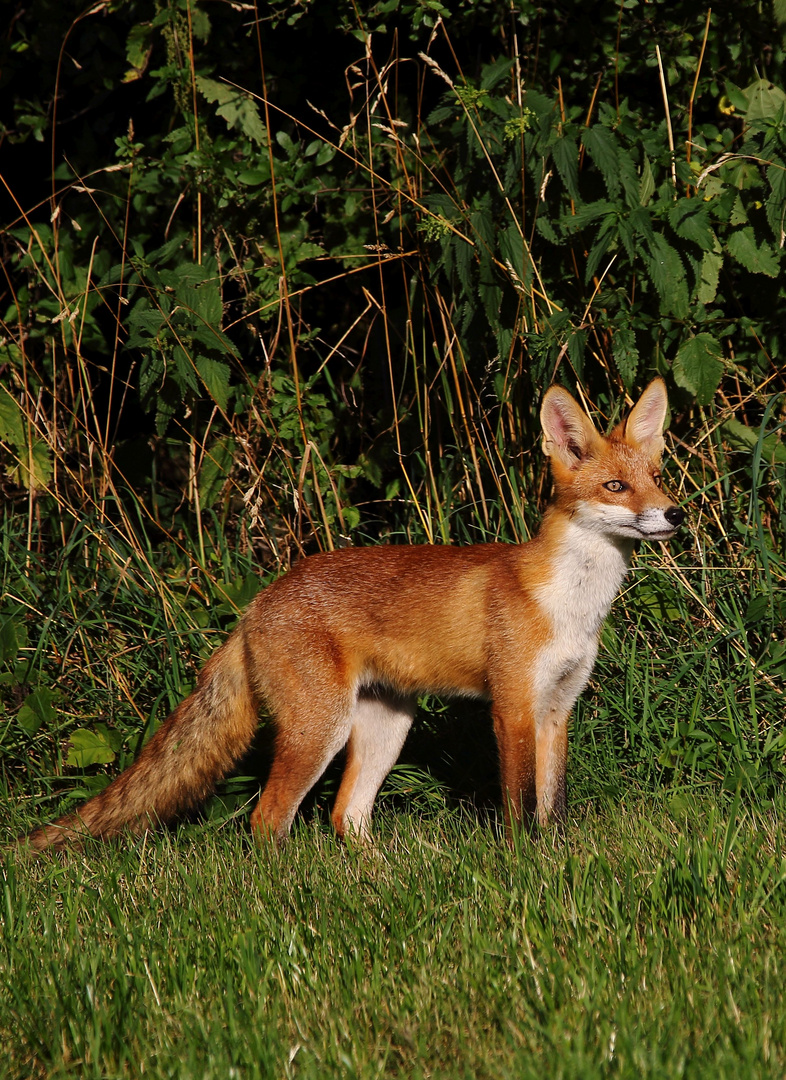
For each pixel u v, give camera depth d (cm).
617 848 731
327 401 1202
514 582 830
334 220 1189
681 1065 447
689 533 1061
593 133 973
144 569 1081
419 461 1179
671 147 1058
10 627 979
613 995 514
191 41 1077
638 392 1092
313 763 844
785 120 1029
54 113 1131
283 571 1098
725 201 1017
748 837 698
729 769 887
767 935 569
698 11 1142
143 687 1020
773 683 952
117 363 1280
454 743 991
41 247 1122
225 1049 488
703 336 1022
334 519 1144
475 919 600
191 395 1102
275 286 1139
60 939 621
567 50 1166
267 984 548
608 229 952
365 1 1150
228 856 795
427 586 847
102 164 1220
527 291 994
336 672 848
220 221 1152
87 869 774
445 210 1022
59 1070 479
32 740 986
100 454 1120
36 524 1175
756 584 1012
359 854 780
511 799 814
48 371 1240
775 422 1123
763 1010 498
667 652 988
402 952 576
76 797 955
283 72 1181
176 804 886
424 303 1100
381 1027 507
